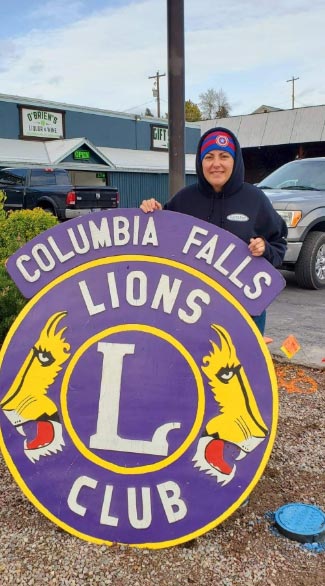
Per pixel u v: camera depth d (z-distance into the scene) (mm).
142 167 23016
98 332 2330
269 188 8531
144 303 2307
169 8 4289
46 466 2365
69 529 2369
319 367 4391
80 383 2336
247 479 2246
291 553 2314
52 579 2178
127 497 2311
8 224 6016
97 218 2312
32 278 2361
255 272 2234
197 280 2273
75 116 23578
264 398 2234
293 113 32594
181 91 4395
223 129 2600
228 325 2256
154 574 2195
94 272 2332
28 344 2365
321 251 7719
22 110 21641
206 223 2256
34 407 2359
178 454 2277
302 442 3254
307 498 2697
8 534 2451
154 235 2291
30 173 14398
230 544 2369
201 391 2268
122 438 2305
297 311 6387
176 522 2295
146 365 2301
